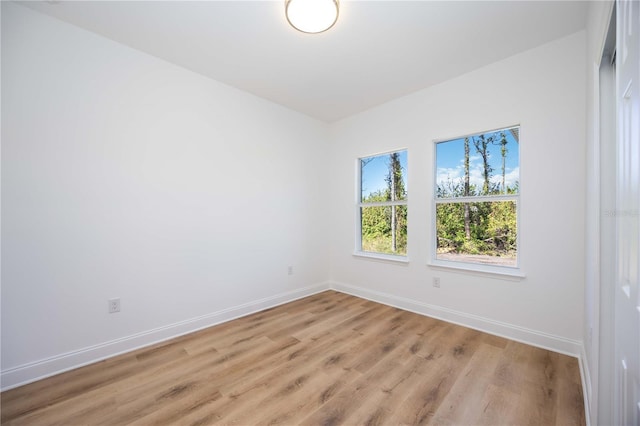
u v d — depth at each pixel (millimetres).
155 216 2520
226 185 3033
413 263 3246
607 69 1441
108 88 2262
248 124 3236
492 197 2715
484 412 1615
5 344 1849
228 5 1899
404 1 1846
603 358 1336
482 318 2693
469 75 2777
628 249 898
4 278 1849
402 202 3449
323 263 4141
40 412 1632
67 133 2076
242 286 3162
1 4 1837
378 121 3604
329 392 1802
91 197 2184
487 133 2775
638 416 793
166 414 1614
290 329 2777
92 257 2189
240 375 1993
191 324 2734
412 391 1805
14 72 1877
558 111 2268
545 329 2336
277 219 3541
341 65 2660
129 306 2369
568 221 2225
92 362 2164
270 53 2463
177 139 2662
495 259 2723
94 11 1953
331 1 1777
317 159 4066
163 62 2572
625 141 924
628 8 857
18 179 1893
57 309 2037
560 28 2123
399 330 2725
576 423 1524
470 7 1903
